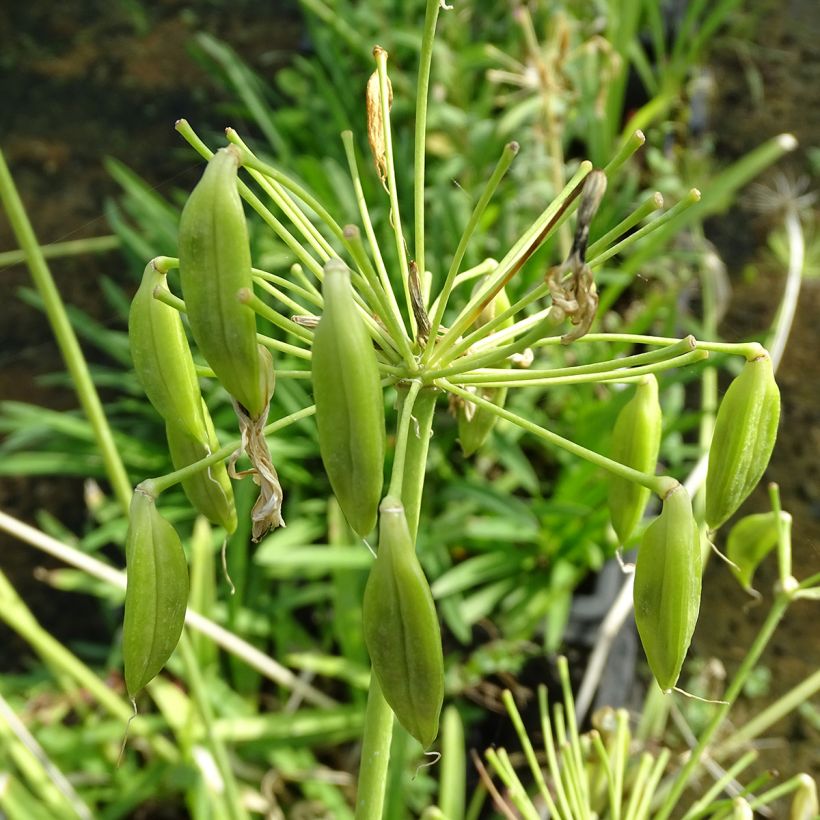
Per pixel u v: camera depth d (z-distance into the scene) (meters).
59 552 0.29
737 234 0.68
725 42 0.79
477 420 0.20
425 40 0.15
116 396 0.60
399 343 0.15
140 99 0.81
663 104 0.60
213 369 0.14
